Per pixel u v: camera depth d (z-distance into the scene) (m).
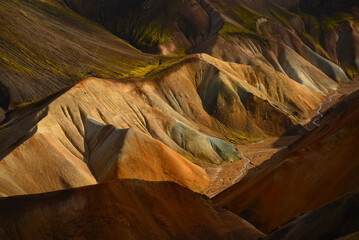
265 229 30.23
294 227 20.91
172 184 31.33
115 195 27.23
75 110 55.66
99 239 23.72
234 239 27.41
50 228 23.58
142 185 29.45
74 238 23.47
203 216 29.20
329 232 18.97
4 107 71.88
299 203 29.97
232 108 78.19
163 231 25.94
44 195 25.30
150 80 76.56
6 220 22.69
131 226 25.27
